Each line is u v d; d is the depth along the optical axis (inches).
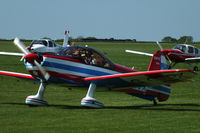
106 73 1333.7
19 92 1825.8
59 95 1784.0
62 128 881.5
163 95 1530.5
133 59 4490.7
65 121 971.9
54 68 1222.3
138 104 1499.8
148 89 1475.1
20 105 1307.8
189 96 1855.3
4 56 4446.4
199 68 3713.1
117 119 1019.9
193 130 886.4
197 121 1010.1
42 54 1243.8
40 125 913.5
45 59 1205.7
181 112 1195.9
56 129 869.8
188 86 2257.6
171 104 1499.8
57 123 941.8
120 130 871.1
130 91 1441.9
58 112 1131.3
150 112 1181.1
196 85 2305.6
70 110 1186.6
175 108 1328.7
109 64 1352.1
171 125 944.3
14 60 3818.9
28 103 1266.0
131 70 1448.1
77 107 1294.3
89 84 1291.8
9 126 898.7
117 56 5019.7
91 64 1298.0
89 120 994.1
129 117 1061.1
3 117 1022.4
